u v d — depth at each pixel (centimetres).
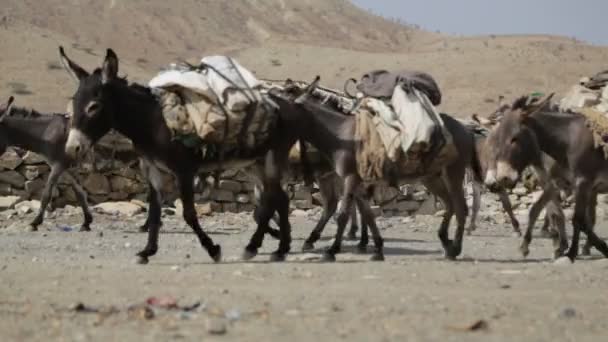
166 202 2972
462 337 898
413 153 1605
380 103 1634
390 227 2752
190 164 1546
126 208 2847
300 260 1638
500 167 1650
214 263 1577
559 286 1262
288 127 1633
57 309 1048
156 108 1535
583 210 1634
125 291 1189
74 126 1500
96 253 1805
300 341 877
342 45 17288
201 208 2927
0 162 2859
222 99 1516
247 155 1580
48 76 10275
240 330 927
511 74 12062
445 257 1720
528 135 1653
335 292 1176
